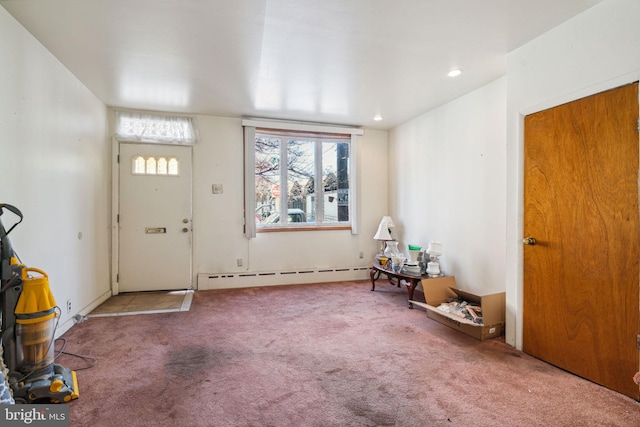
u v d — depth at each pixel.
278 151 4.59
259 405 1.74
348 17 2.08
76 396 1.77
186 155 4.18
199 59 2.66
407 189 4.52
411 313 3.27
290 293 4.03
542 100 2.29
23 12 2.01
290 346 2.48
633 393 1.80
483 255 3.22
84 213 3.17
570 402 1.77
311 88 3.31
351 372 2.09
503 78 2.99
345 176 4.91
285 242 4.57
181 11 2.00
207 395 1.83
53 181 2.57
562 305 2.15
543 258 2.28
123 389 1.88
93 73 2.91
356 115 4.25
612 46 1.88
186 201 4.18
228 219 4.33
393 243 4.30
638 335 1.78
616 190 1.88
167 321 3.03
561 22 2.14
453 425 1.58
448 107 3.71
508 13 2.04
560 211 2.17
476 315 2.72
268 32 2.26
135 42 2.38
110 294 3.88
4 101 1.99
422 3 1.93
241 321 3.03
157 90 3.35
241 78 3.05
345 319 3.09
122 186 3.98
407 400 1.79
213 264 4.29
